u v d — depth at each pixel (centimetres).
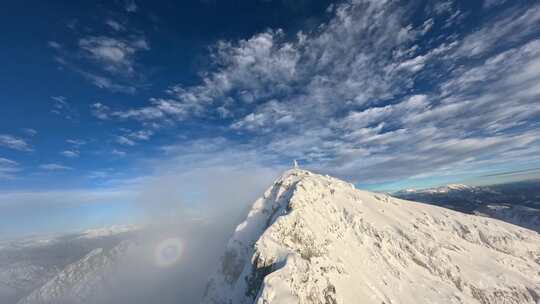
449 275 17962
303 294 10031
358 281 12825
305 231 13525
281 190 18412
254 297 11769
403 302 13712
